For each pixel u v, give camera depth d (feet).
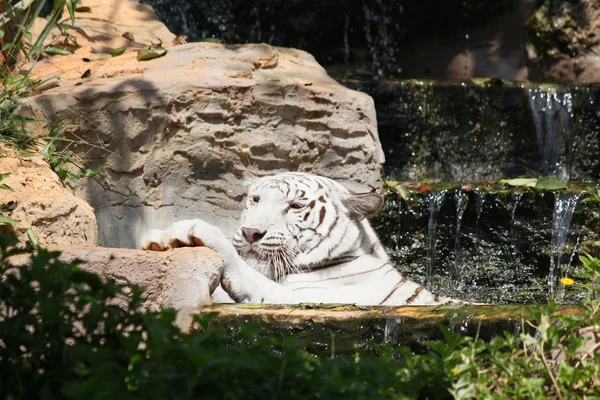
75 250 30.48
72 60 50.42
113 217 45.34
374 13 82.58
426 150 64.34
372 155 48.32
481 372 23.93
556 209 48.83
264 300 34.27
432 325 27.76
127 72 47.96
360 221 41.93
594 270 31.32
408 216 50.49
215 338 20.88
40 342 21.99
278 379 20.11
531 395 22.59
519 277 49.83
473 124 64.75
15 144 42.27
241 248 39.06
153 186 45.85
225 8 82.12
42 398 20.36
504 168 65.10
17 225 36.42
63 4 48.32
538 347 23.88
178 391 19.11
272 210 39.37
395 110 63.77
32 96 44.78
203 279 30.40
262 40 83.41
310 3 81.92
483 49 81.10
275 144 46.68
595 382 23.54
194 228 33.96
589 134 64.95
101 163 45.27
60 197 38.19
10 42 50.96
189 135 45.60
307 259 39.47
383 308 29.35
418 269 50.57
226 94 45.75
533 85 65.00
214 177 46.29
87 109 44.60
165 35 57.52
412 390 21.63
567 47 77.77
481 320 27.22
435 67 82.99
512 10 79.71
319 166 47.67
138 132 45.27
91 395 18.78
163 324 20.30
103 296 22.72
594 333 25.09
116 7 58.70
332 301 38.06
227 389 19.40
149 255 30.58
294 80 47.39
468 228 50.26
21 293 22.52
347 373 21.11
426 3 81.00
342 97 47.60
